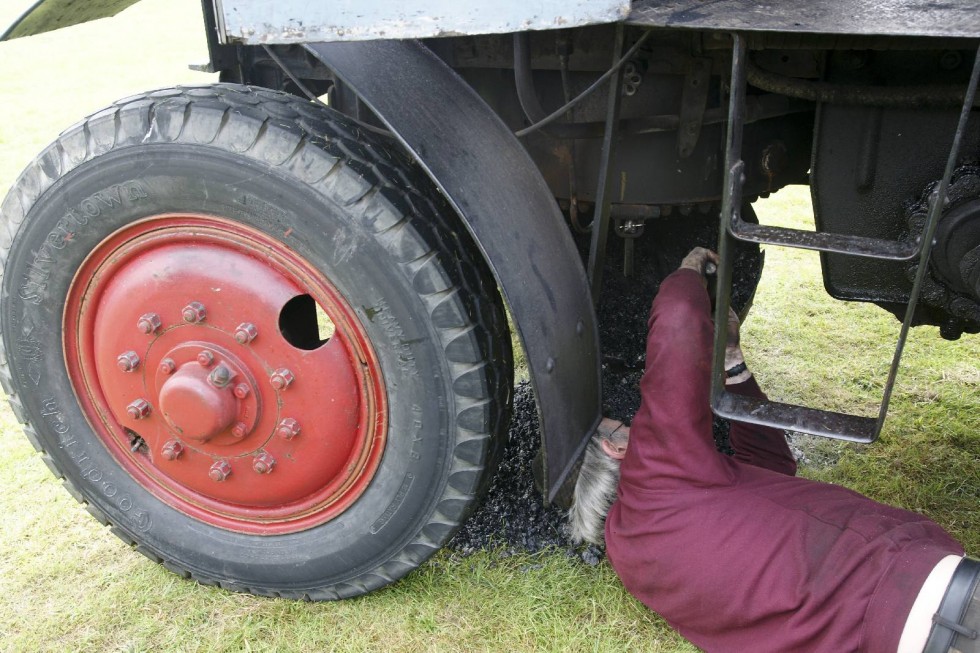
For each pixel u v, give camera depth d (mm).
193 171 1796
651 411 2025
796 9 1473
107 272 1987
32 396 2178
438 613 2205
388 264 1769
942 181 1361
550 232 1958
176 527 2242
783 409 1694
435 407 1886
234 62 2523
